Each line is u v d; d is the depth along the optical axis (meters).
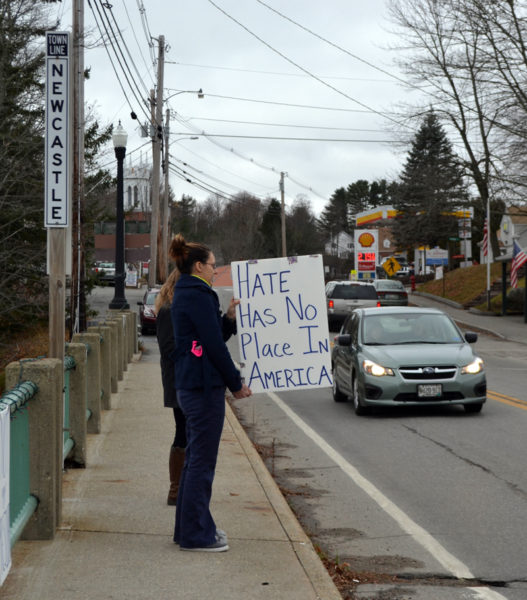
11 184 19.61
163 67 38.62
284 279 6.22
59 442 5.97
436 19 37.66
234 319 6.19
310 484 8.27
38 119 20.28
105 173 27.03
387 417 12.55
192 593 4.70
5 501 4.29
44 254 20.67
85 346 8.14
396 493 7.86
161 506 6.66
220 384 5.37
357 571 5.63
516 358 24.05
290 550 5.61
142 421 11.26
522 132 36.16
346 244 144.00
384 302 40.53
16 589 4.69
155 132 38.31
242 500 7.06
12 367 5.49
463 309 43.94
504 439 10.56
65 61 6.23
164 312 6.62
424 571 5.63
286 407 14.02
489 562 5.82
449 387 12.19
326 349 6.20
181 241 5.34
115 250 23.14
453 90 40.81
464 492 7.86
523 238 69.12
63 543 5.59
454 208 44.97
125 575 4.98
